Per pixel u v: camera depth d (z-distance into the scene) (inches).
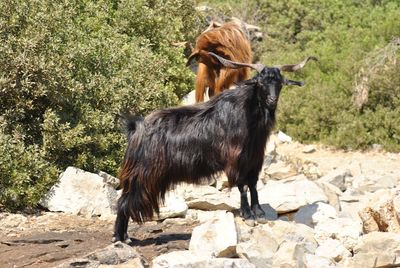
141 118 351.9
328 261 313.3
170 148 346.6
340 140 692.7
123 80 510.3
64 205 427.8
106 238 373.1
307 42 908.0
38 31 465.1
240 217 360.2
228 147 346.9
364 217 362.3
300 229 336.2
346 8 968.3
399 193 376.8
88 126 476.7
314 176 543.8
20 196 427.2
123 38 567.8
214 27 532.4
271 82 339.9
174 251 330.3
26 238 368.8
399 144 684.7
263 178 496.4
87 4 572.4
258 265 315.3
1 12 466.6
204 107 354.6
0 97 454.0
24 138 453.7
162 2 647.8
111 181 462.0
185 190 442.6
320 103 729.0
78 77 491.8
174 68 592.4
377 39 824.3
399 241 317.4
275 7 976.3
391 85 717.3
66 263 312.2
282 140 713.0
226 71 490.6
